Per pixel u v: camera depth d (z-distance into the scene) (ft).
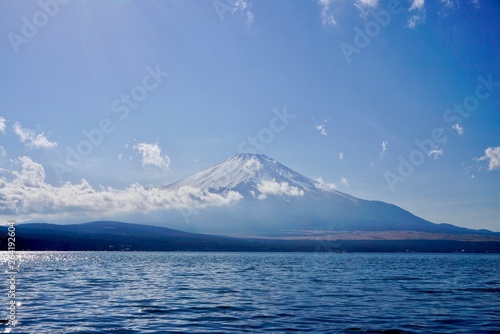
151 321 97.71
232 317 103.24
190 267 345.92
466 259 617.21
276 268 334.65
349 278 228.84
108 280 206.90
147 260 506.89
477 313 110.73
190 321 97.96
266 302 129.59
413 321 99.30
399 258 653.30
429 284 193.47
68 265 359.25
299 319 100.94
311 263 440.86
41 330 87.51
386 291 161.58
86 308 115.14
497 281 212.64
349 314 108.17
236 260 531.50
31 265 350.64
